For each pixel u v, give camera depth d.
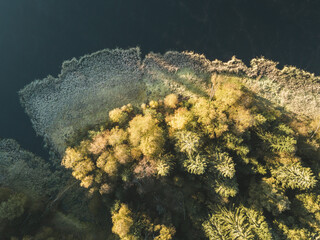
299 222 35.12
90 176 39.88
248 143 39.09
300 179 34.16
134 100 47.69
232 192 33.38
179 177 36.94
